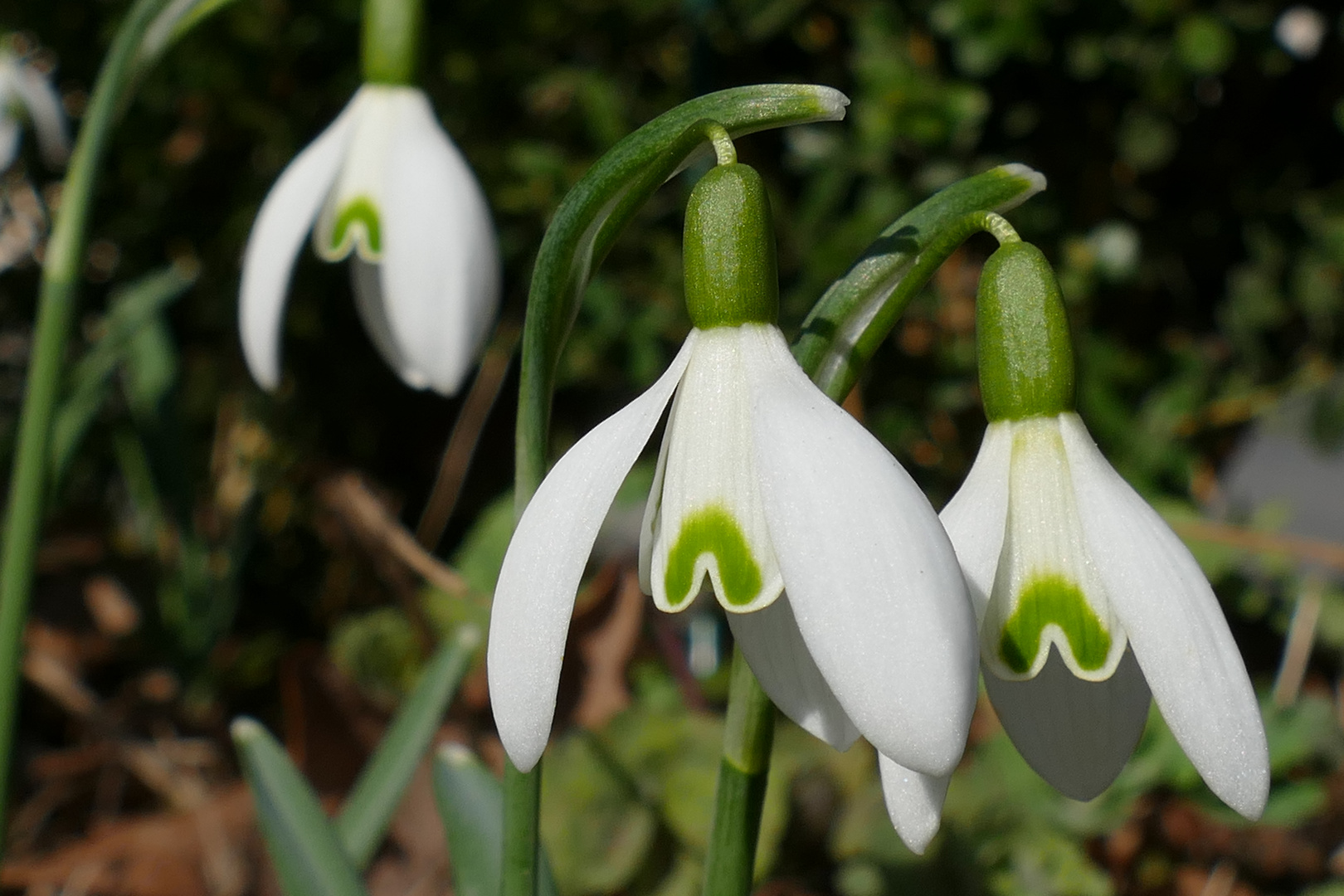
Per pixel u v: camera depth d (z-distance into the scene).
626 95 0.42
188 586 0.38
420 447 0.48
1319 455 0.41
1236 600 0.37
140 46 0.23
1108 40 0.40
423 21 0.21
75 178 0.22
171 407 0.38
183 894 0.31
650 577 0.14
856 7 0.42
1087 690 0.15
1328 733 0.30
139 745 0.37
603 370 0.42
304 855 0.19
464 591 0.33
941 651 0.13
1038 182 0.16
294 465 0.46
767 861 0.24
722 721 0.27
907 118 0.39
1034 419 0.15
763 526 0.14
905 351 0.43
